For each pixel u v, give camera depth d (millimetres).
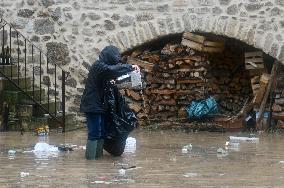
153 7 15445
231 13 15078
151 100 15469
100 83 10016
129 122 10430
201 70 15047
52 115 14477
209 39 15648
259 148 11883
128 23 15609
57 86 15922
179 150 11547
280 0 14828
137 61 15375
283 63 14875
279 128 14875
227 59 16438
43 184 8156
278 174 9000
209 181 8398
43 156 10695
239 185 8117
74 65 15883
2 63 15617
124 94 15438
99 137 10305
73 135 13859
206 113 14898
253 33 14984
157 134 14219
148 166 9672
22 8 16141
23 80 15391
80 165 9734
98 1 15734
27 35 16141
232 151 11453
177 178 8617
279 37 14867
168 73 15242
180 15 15312
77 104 15852
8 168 9469
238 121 14758
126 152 11227
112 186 7996
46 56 15969
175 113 15383
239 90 16297
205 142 12789
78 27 15867
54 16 15961
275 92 14938
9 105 14594
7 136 13547
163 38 15648
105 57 10000
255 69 15180
